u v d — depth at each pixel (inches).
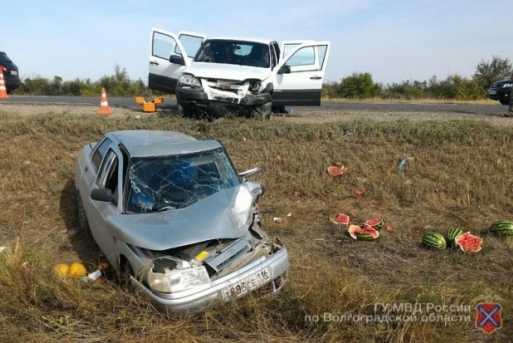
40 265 219.3
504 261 265.1
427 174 376.8
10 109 570.9
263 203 348.8
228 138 432.5
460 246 274.4
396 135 430.3
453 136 425.4
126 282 212.5
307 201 353.7
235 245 209.8
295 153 406.3
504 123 490.0
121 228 213.0
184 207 229.5
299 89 509.7
